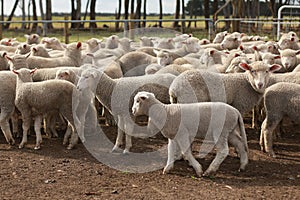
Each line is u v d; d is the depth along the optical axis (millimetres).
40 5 42188
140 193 6551
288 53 11219
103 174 7328
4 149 8633
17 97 8555
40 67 10836
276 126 8961
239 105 8758
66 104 8516
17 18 68750
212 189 6723
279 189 6742
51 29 38062
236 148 7621
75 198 6363
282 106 8031
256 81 8398
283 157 8273
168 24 47500
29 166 7660
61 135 9664
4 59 11031
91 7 41594
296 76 9125
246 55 11648
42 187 6750
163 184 6918
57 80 8547
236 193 6566
